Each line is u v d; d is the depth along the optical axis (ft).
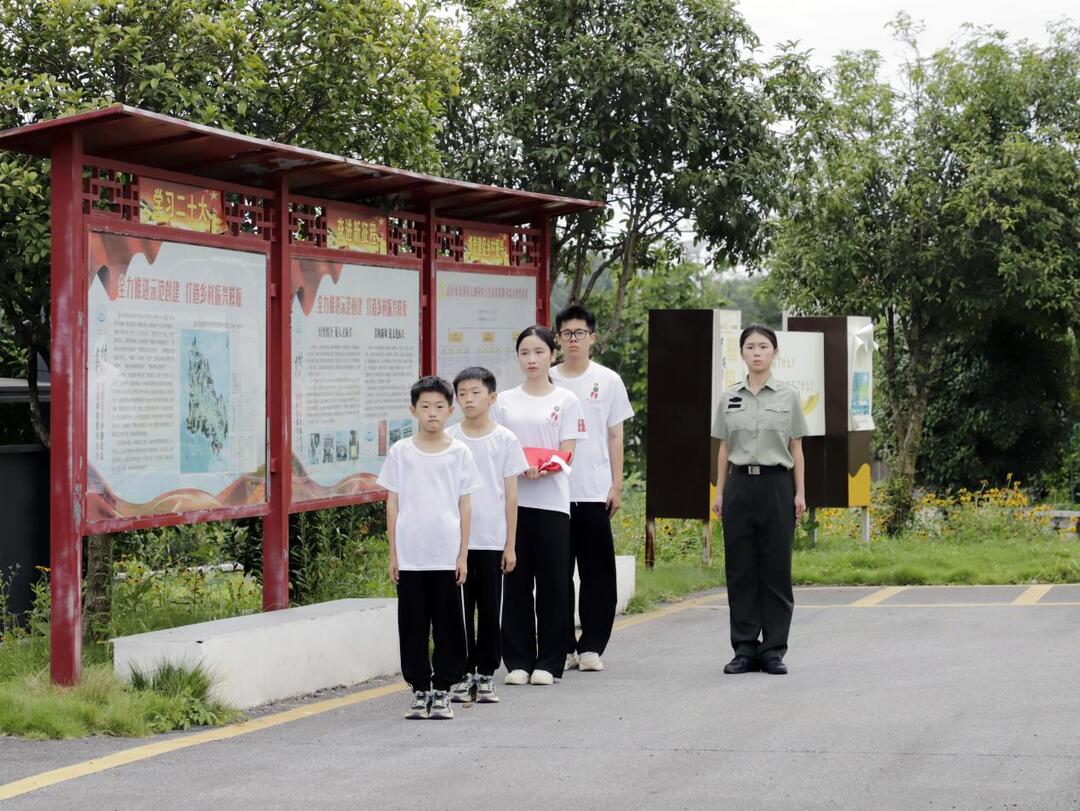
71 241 22.11
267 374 26.32
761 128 48.34
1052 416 87.71
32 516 35.06
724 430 26.00
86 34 31.83
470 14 49.39
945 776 17.07
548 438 25.45
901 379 81.00
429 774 17.84
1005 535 54.70
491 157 48.14
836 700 22.34
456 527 22.08
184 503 24.30
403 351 30.07
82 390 22.20
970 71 71.72
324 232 28.17
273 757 19.11
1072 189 70.33
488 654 23.44
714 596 37.65
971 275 71.15
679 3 48.52
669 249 53.93
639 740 19.62
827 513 57.00
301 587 32.42
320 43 35.47
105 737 20.59
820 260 71.56
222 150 24.16
